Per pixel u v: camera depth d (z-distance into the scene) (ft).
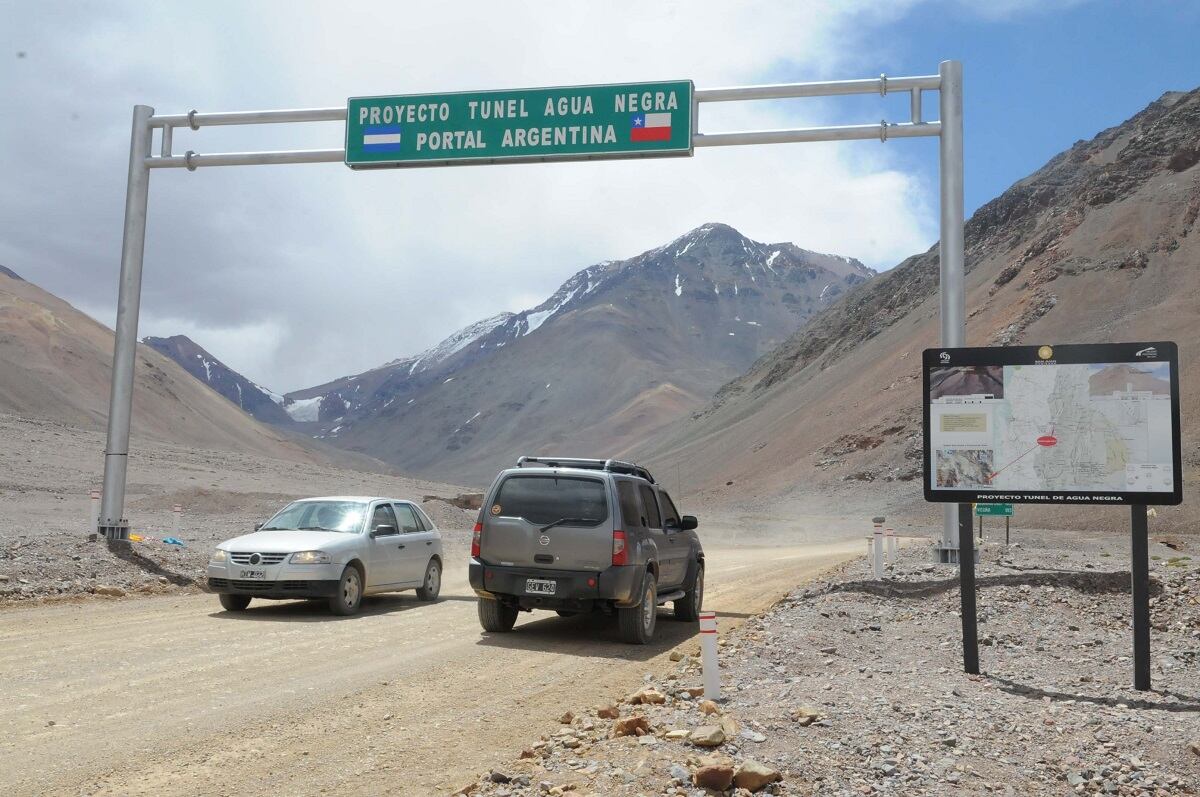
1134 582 31.09
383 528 48.08
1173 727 24.95
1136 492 31.24
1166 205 396.37
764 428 513.04
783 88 58.90
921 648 36.86
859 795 18.78
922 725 23.58
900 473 312.71
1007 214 592.60
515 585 37.81
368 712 25.18
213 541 85.76
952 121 57.06
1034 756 22.02
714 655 25.43
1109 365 31.76
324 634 38.34
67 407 503.20
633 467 42.50
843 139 58.59
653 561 39.42
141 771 19.74
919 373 402.52
